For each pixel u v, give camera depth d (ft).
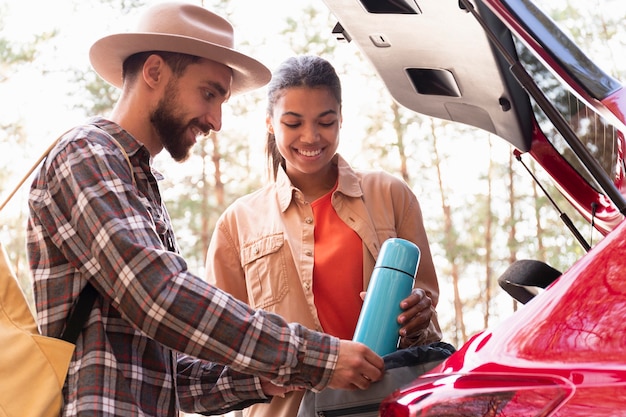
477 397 5.16
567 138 6.97
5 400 6.64
